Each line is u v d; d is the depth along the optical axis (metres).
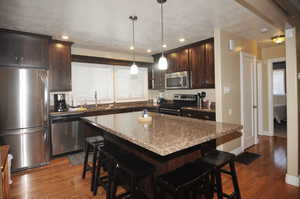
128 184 2.03
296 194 2.12
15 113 2.85
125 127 1.97
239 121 3.47
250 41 3.83
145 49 4.48
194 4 2.16
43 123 3.09
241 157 3.23
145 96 5.48
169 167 1.71
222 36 3.07
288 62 2.39
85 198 2.13
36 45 3.11
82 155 3.56
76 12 2.34
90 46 4.09
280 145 3.88
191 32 3.21
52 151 3.37
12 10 2.25
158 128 1.90
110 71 4.78
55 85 3.53
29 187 2.38
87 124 3.78
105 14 2.41
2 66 2.79
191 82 4.05
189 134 1.62
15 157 2.86
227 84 3.18
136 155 1.98
